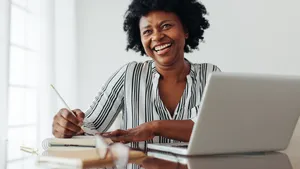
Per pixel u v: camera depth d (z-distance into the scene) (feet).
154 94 5.12
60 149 3.35
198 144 3.05
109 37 10.04
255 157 3.15
